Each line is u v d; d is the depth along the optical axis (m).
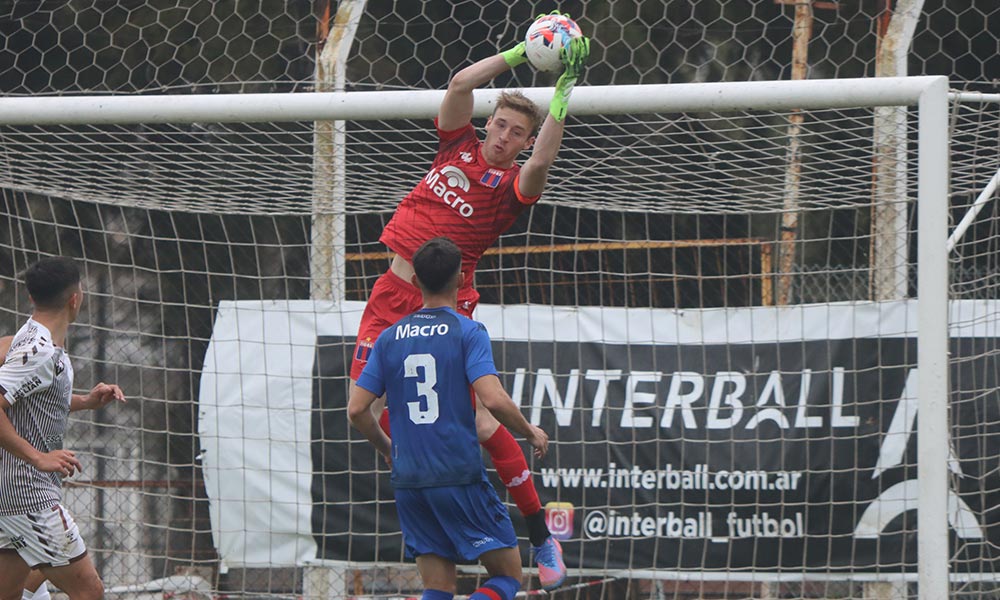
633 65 23.86
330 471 21.84
